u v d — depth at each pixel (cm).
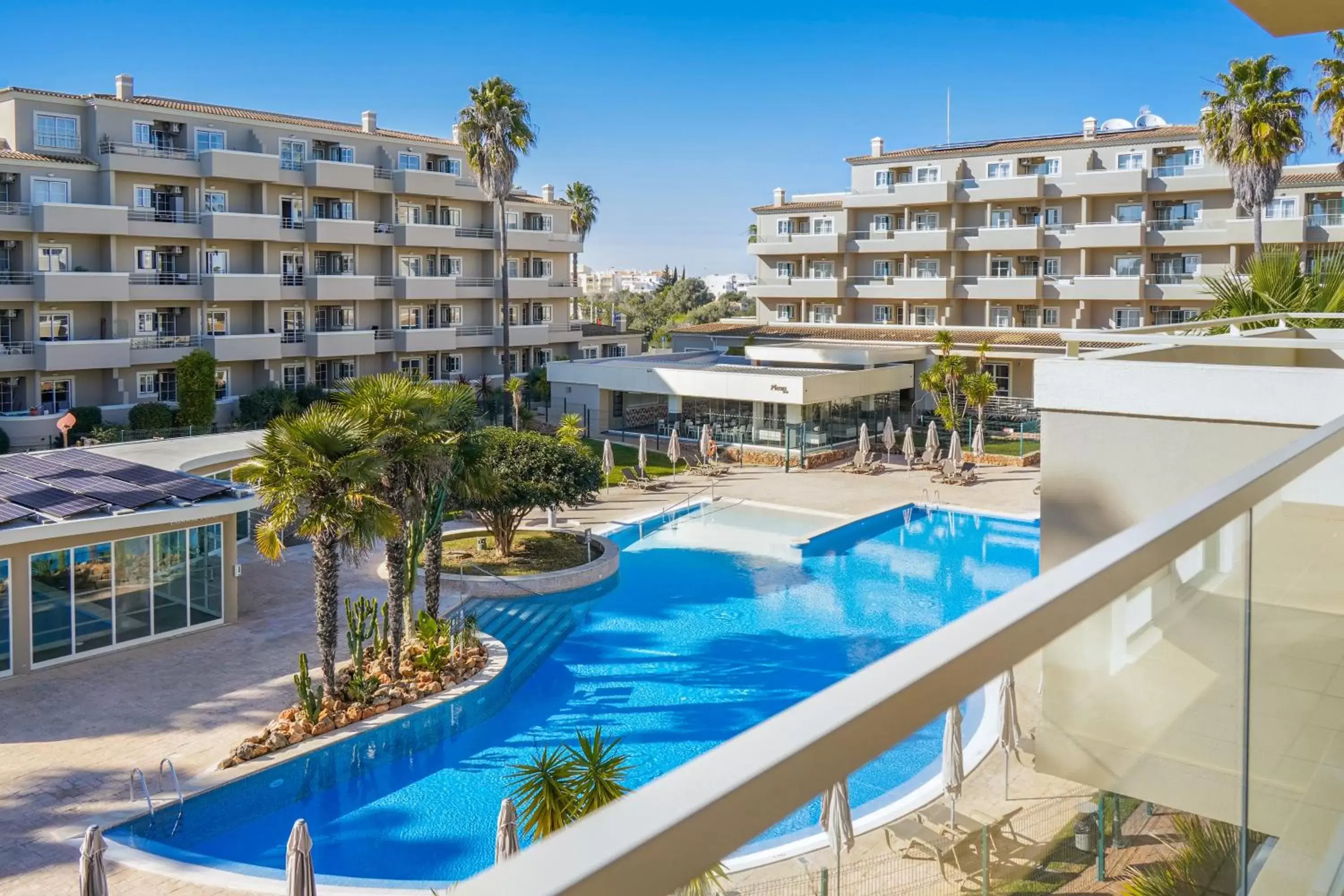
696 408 4600
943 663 116
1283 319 1215
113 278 4372
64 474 2303
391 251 5569
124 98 4706
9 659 1920
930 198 5731
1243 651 208
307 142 5256
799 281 6172
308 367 5219
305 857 1161
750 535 3162
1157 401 976
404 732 1772
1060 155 5562
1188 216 5316
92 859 1160
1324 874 246
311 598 2425
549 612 2431
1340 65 3553
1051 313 5606
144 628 2097
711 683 1997
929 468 4203
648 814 86
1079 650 147
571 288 6456
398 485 1900
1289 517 233
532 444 2759
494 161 5219
